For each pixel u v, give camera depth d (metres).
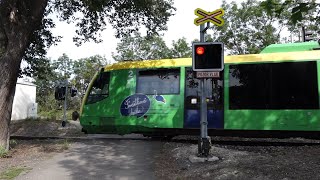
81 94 56.28
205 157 9.58
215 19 9.63
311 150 10.38
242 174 7.80
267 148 11.63
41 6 12.87
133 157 10.80
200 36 9.70
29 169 9.44
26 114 40.06
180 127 13.66
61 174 8.88
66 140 14.16
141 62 14.69
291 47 13.45
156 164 9.79
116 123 14.52
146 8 16.73
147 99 14.19
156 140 14.47
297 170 7.71
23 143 14.17
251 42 34.28
